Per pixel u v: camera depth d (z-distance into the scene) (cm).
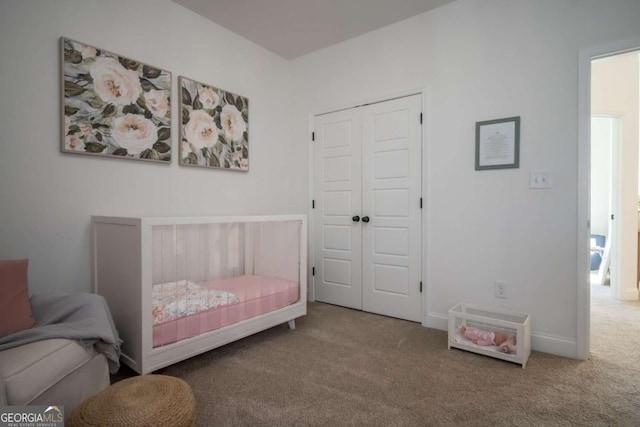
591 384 179
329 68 331
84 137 204
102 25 214
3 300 142
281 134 349
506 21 236
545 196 223
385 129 297
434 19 267
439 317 267
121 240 182
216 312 206
